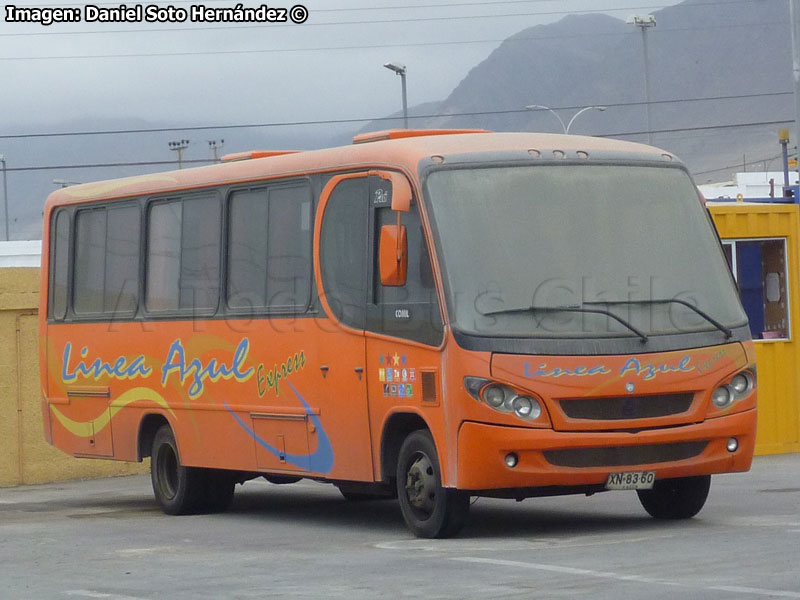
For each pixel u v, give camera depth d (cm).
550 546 1370
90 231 2102
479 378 1401
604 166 1514
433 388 1448
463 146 1510
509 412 1396
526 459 1401
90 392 2081
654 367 1429
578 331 1421
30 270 2625
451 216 1459
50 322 2180
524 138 1541
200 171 1881
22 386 2625
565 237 1465
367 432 1554
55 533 1716
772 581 1102
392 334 1510
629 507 1773
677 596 1048
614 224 1484
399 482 1512
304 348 1658
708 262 1505
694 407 1448
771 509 1645
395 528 1658
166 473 1962
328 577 1216
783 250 2522
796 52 2911
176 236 1919
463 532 1530
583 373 1407
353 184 1595
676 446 1445
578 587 1107
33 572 1355
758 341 2509
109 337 2042
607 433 1412
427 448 1473
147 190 1973
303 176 1681
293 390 1678
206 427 1848
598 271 1456
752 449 1491
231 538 1592
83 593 1195
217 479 1931
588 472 1411
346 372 1584
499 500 1908
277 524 1756
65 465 2669
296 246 1689
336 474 1612
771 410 2525
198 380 1859
